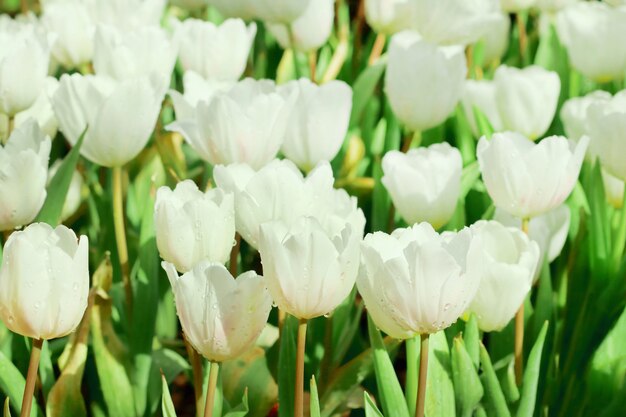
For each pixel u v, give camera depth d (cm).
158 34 170
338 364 159
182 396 179
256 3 183
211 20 222
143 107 154
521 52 217
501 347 158
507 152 147
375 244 138
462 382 145
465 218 172
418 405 139
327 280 135
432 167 155
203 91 165
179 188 145
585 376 160
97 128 154
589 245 165
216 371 138
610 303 162
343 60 208
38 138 154
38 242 139
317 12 186
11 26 176
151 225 156
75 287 135
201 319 135
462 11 186
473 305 147
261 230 134
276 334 162
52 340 162
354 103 184
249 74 210
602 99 166
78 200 173
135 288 164
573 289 167
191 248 142
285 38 194
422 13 188
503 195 149
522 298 146
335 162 181
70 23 182
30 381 138
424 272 134
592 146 163
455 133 186
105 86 158
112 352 154
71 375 151
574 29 186
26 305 135
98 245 171
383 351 143
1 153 146
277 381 153
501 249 149
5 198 146
